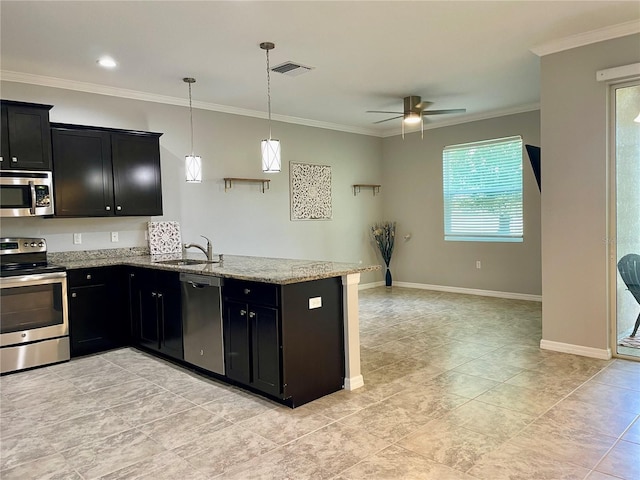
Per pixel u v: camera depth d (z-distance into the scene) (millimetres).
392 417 2803
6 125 3869
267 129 6254
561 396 3051
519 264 6473
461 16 3273
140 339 4371
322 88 5051
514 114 6363
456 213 7125
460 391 3189
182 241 5395
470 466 2230
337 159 7234
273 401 3115
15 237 4234
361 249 7660
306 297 3062
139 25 3273
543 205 4047
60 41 3533
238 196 5938
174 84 4750
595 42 3678
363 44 3764
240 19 3221
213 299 3439
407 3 3049
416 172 7551
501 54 4098
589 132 3762
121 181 4625
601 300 3781
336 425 2713
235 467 2277
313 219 6875
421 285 7617
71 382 3564
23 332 3838
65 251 4551
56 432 2713
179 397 3223
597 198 3758
